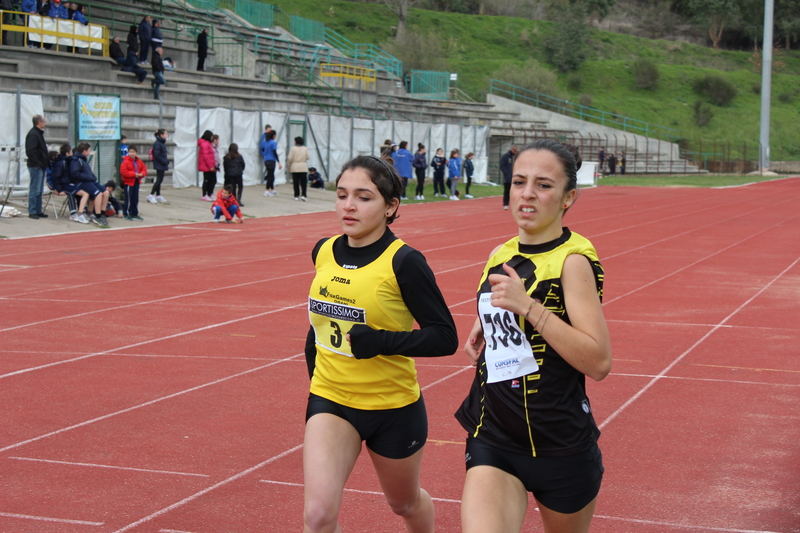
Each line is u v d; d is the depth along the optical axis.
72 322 13.24
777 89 109.56
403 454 4.92
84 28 39.81
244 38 58.25
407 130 51.16
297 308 14.62
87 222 26.39
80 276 17.70
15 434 8.03
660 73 105.31
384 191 4.79
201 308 14.53
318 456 4.64
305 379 10.12
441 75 76.00
